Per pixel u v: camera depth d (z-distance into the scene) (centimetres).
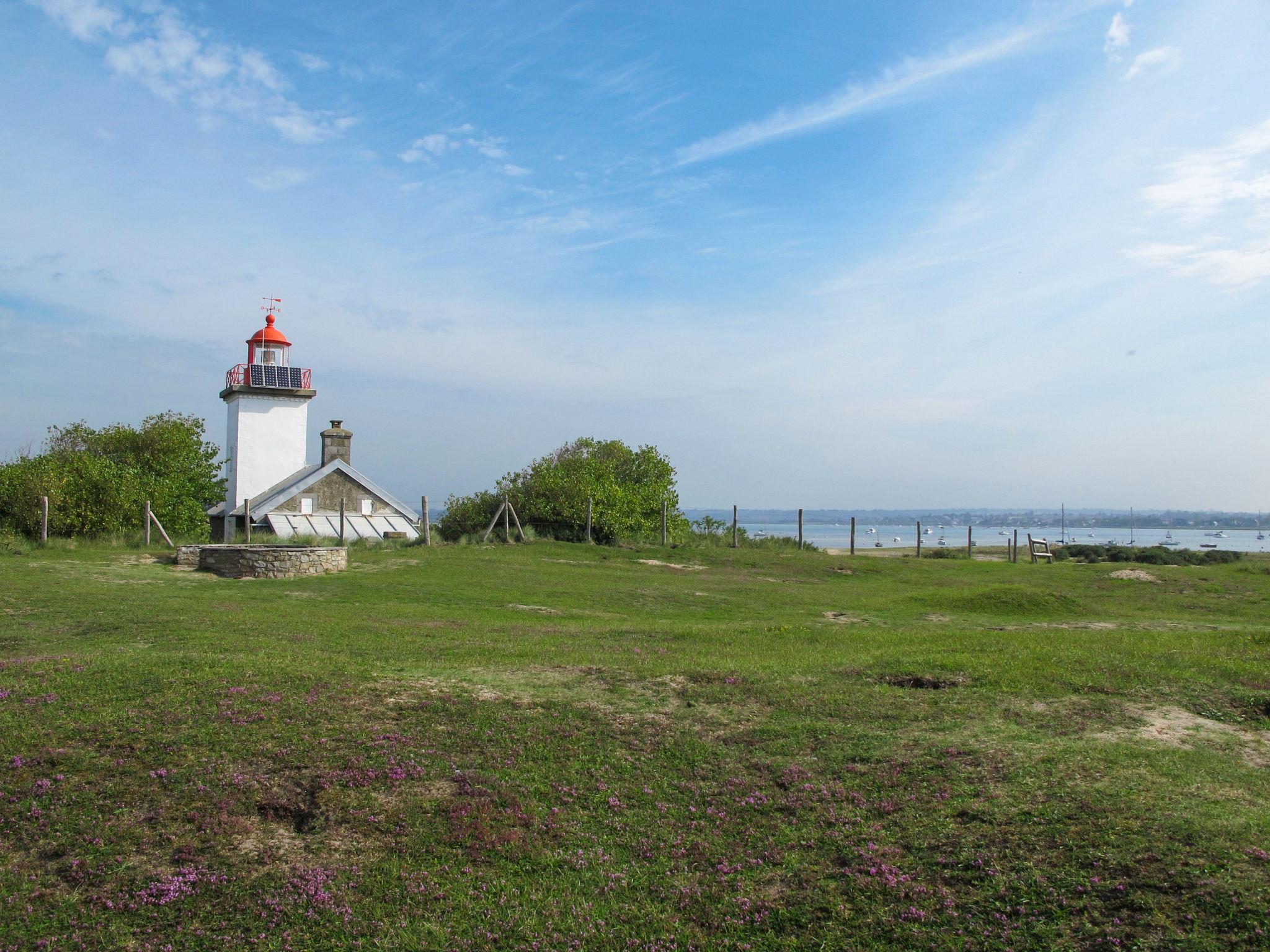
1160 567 2902
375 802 780
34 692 965
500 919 650
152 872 687
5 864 688
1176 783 750
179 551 2441
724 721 955
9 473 3148
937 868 668
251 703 952
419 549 3070
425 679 1075
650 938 627
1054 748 838
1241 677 1071
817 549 4084
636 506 3919
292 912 654
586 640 1448
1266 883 592
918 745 870
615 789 813
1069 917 595
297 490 3956
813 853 706
